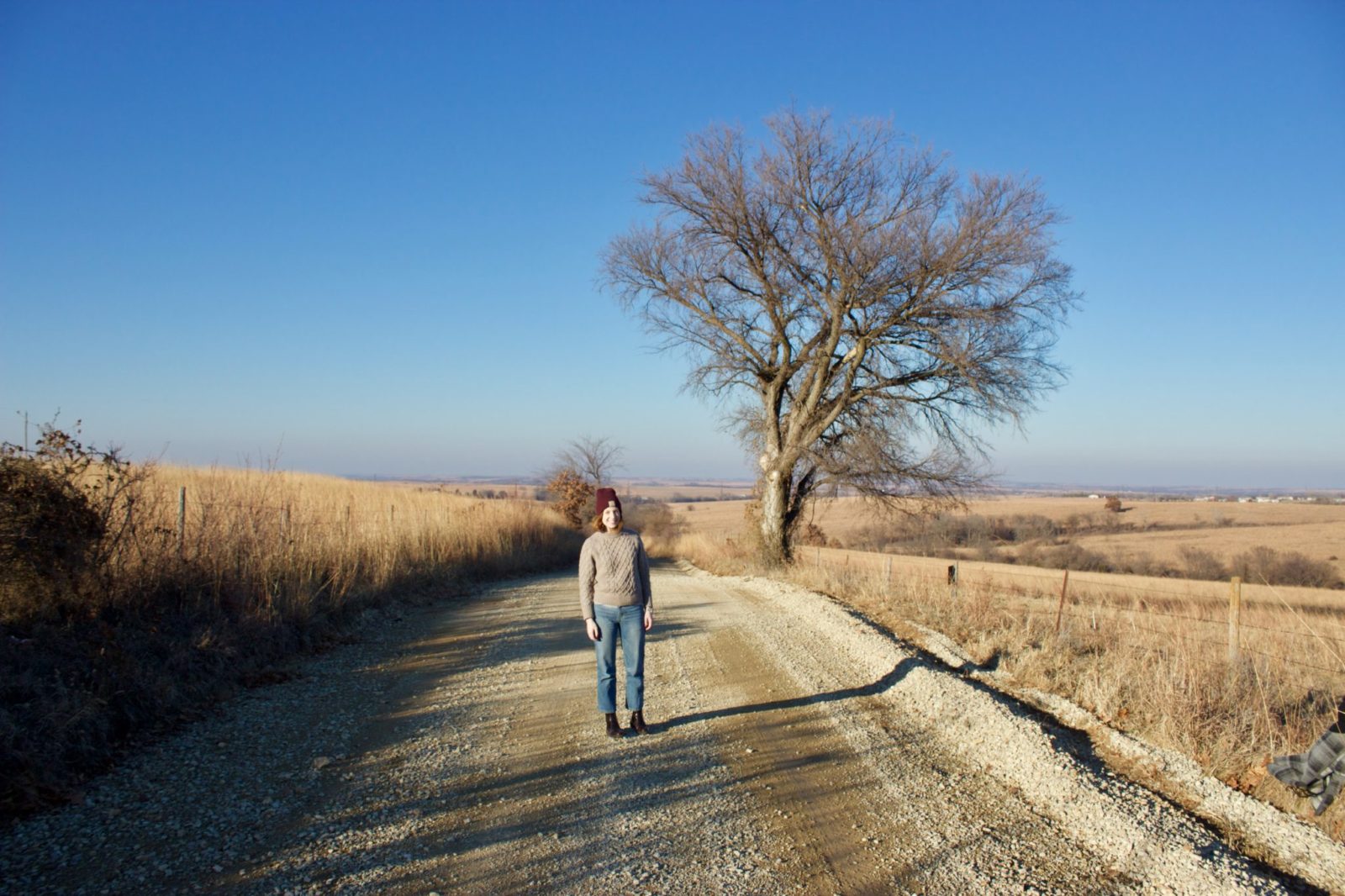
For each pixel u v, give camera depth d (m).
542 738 5.85
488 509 25.70
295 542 10.62
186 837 4.04
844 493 22.48
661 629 10.70
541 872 3.82
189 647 6.88
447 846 4.06
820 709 6.68
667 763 5.36
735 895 3.65
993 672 7.89
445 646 9.38
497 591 16.39
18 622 5.87
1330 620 9.74
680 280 22.80
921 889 3.76
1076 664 7.74
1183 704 5.84
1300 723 5.74
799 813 4.61
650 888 3.68
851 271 19.23
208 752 5.31
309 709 6.45
